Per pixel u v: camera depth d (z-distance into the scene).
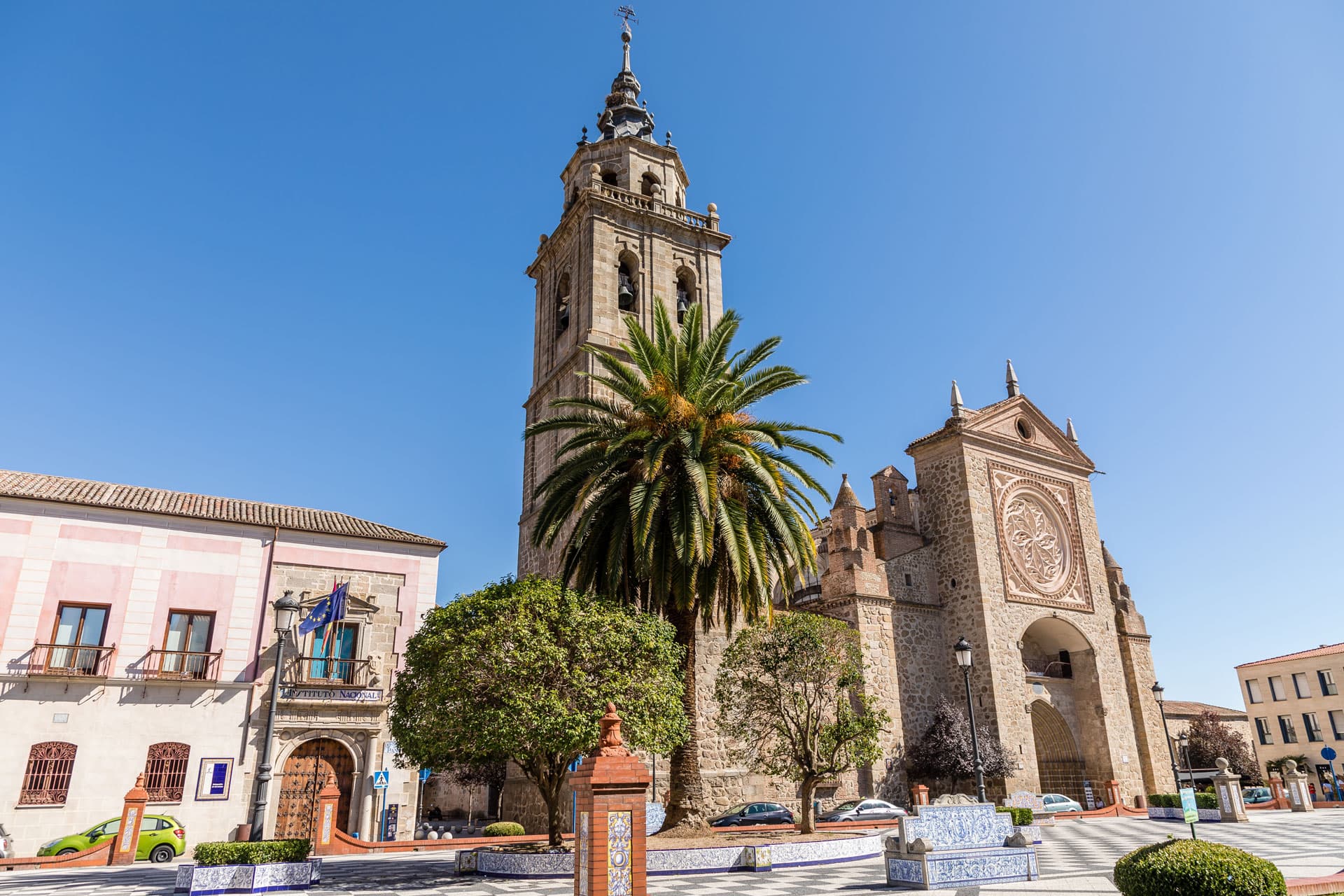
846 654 28.92
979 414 46.47
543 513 26.72
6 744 26.95
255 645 31.11
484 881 19.59
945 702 40.09
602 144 45.56
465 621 22.20
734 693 29.09
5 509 28.94
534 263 47.03
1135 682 47.56
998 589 42.81
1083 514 48.56
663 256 42.31
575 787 11.52
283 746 30.31
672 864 20.17
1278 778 43.91
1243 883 10.23
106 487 32.84
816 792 34.88
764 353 27.30
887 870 17.50
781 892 16.64
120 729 28.44
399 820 31.16
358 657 32.38
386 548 34.38
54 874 22.38
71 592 29.16
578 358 38.72
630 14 50.75
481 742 19.92
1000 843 19.12
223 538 31.77
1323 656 71.00
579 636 21.62
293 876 18.30
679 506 24.16
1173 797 37.25
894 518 44.47
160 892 18.06
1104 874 18.22
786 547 27.14
